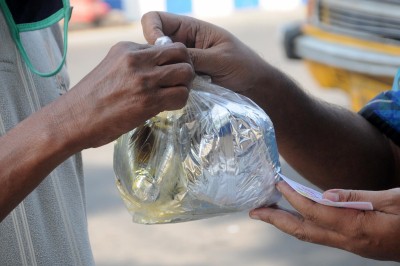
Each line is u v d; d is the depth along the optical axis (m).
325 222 1.60
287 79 2.02
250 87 1.93
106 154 7.26
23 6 1.62
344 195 1.62
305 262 4.79
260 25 16.83
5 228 1.56
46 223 1.64
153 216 1.67
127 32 17.00
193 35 1.87
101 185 6.41
